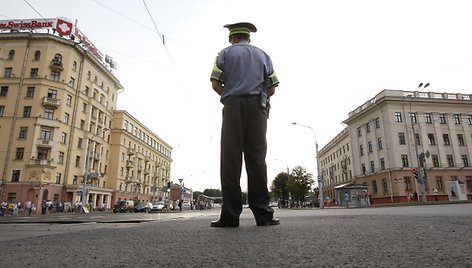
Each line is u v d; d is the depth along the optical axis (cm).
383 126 4294
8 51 4275
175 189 8438
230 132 272
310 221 289
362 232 177
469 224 200
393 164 4078
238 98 275
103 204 5141
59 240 190
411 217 300
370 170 4591
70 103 4441
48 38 4278
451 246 121
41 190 3894
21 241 191
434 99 4284
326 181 7444
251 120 277
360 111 4747
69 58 4431
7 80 4159
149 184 7331
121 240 181
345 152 5925
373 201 4425
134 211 3931
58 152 4172
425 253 110
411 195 3900
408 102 4253
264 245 144
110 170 5609
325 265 99
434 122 4262
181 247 147
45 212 3600
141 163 6812
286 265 102
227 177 265
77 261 120
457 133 4316
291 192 5681
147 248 148
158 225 310
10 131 4016
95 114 5006
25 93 4150
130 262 116
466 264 92
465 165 4219
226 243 155
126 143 6041
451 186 3675
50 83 4212
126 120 6053
